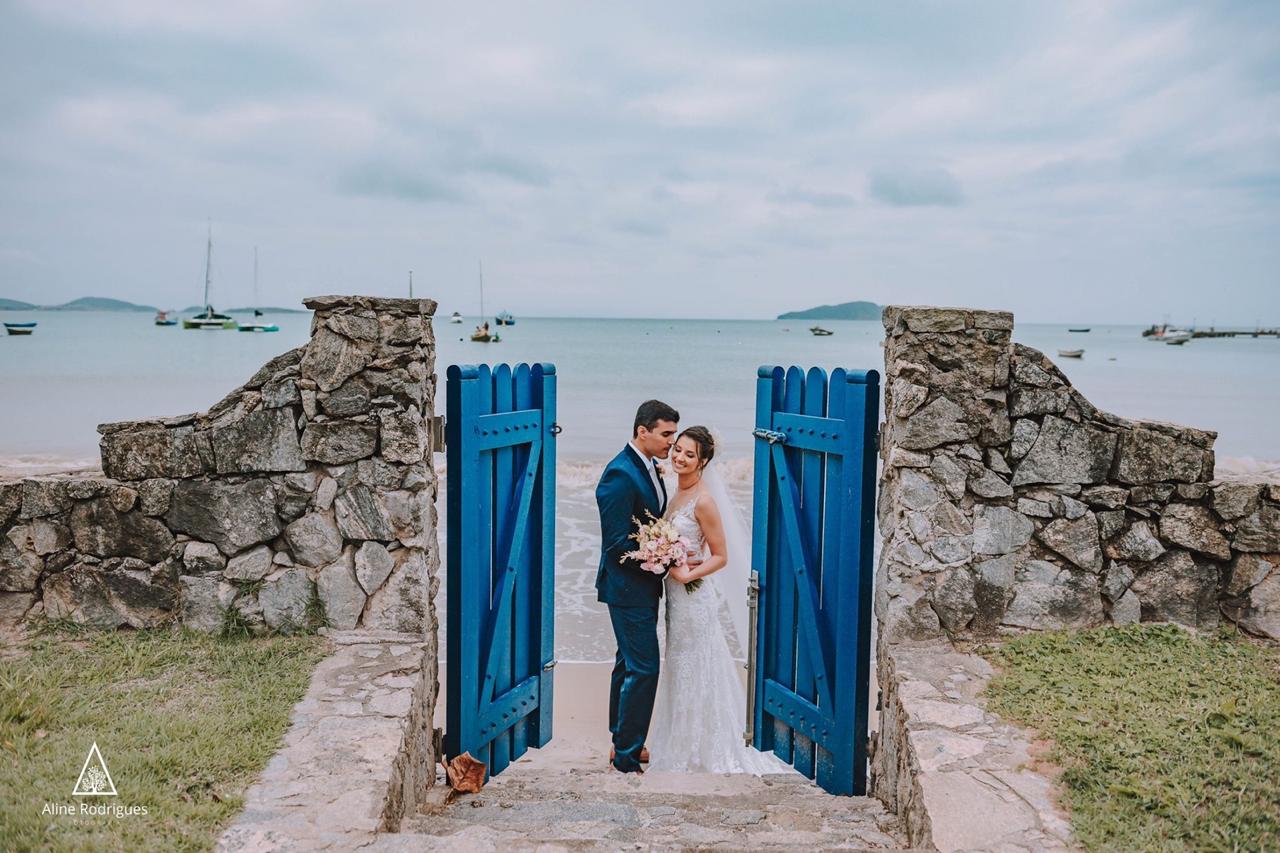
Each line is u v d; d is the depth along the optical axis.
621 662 5.13
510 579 4.63
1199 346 79.00
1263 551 4.59
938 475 4.52
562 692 6.18
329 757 3.44
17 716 3.68
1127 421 4.56
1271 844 2.81
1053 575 4.58
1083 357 56.38
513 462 4.70
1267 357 56.41
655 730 5.21
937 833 2.96
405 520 4.58
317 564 4.62
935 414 4.50
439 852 2.86
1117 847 2.83
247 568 4.61
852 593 4.37
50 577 4.63
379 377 4.52
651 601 4.81
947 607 4.53
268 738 3.58
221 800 3.11
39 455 16.44
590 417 22.47
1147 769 3.29
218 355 44.25
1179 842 2.84
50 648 4.45
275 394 4.53
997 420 4.51
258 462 4.56
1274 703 3.77
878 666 4.85
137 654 4.36
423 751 4.21
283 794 3.17
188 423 4.56
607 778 4.72
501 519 4.60
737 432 21.23
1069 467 4.55
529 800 4.21
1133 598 4.61
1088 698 3.88
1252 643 4.49
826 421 4.44
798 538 4.64
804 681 4.72
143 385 30.23
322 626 4.62
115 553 4.63
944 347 4.49
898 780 3.94
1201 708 3.74
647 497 4.84
